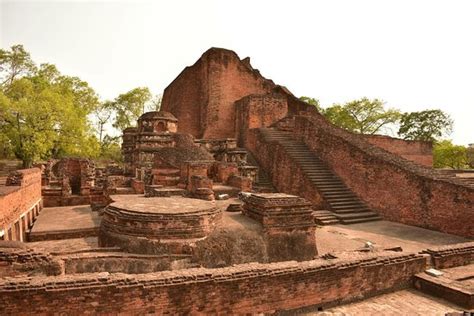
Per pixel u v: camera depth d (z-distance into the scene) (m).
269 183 21.27
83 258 7.04
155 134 22.86
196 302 5.66
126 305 5.31
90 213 14.19
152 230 7.82
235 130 30.02
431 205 13.84
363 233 13.08
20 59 32.22
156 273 5.78
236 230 8.66
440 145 43.69
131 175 23.59
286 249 9.05
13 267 6.20
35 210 13.97
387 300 7.05
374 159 16.41
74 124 26.45
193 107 32.25
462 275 7.83
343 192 17.44
